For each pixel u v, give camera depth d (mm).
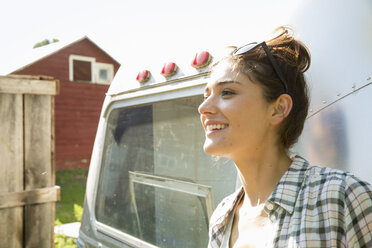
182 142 2188
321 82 1601
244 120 1086
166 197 2287
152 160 2416
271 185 1120
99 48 18609
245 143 1099
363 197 920
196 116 2082
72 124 17781
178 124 2219
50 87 3629
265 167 1130
